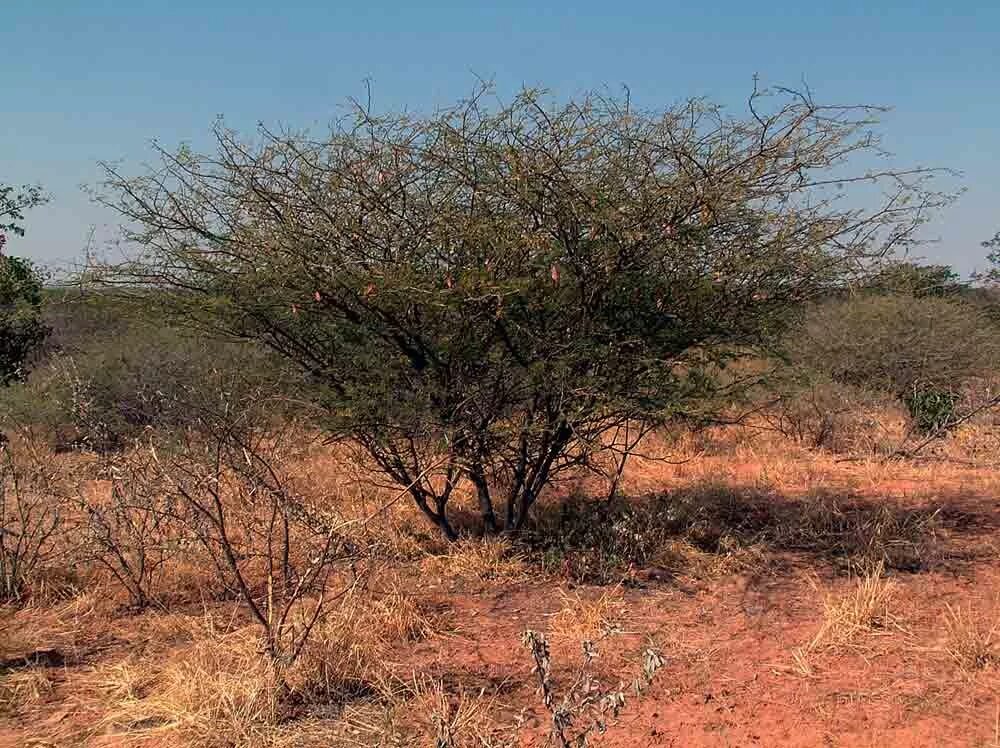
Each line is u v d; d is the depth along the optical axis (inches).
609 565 229.1
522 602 209.9
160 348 355.9
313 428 237.5
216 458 200.5
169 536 217.3
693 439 388.2
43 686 162.4
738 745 137.7
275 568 219.3
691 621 195.6
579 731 140.4
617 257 213.3
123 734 144.2
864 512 276.4
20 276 379.2
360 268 210.7
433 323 221.1
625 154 213.8
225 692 146.1
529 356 219.3
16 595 208.1
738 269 221.8
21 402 357.4
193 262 220.5
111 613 200.1
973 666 164.2
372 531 246.8
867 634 182.2
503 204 215.0
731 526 267.3
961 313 496.4
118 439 302.2
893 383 480.4
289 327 230.1
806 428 418.3
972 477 334.6
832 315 485.4
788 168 211.3
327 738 138.3
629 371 223.9
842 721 144.2
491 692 158.7
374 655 169.3
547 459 248.5
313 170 215.6
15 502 256.7
